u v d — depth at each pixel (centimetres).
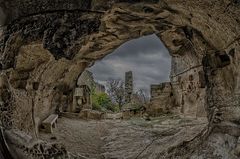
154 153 436
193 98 678
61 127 604
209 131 353
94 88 1658
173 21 409
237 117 299
